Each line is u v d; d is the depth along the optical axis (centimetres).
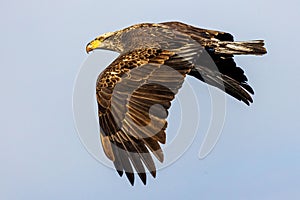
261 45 1398
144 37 1385
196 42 1369
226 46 1391
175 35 1371
